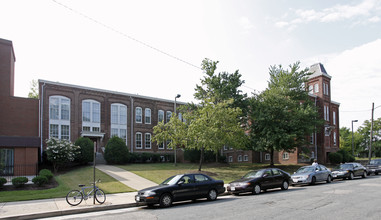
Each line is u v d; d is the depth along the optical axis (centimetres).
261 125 3262
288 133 3198
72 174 2420
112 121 3778
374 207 1135
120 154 3206
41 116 3153
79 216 1159
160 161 3956
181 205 1377
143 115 4131
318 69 4881
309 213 1046
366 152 7019
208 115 2711
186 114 2884
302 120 3266
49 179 1988
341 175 2538
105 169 2758
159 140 2806
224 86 3388
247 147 3384
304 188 1927
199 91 3447
